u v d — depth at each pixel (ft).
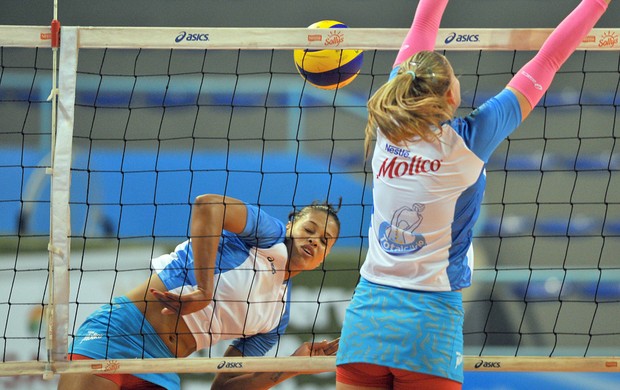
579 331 51.19
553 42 22.47
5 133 58.03
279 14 60.95
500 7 60.39
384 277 21.72
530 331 51.08
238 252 30.45
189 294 29.04
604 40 28.09
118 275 51.57
